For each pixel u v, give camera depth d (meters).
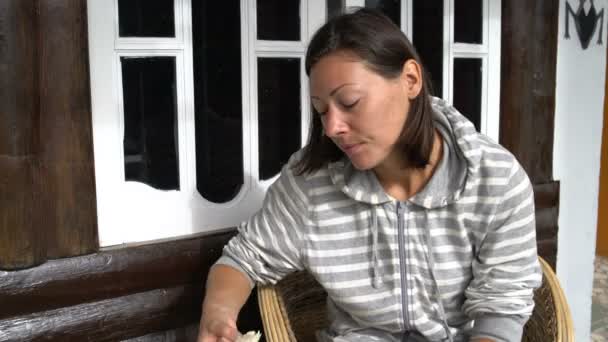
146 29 1.69
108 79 1.63
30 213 1.48
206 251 1.78
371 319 1.51
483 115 2.26
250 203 1.89
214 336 1.40
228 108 1.84
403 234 1.45
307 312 1.81
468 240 1.45
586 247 2.60
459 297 1.50
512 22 2.22
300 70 1.92
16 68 1.41
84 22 1.52
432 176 1.42
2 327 1.51
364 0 1.99
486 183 1.39
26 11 1.42
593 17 2.43
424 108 1.37
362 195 1.43
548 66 2.30
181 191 1.78
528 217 1.43
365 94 1.26
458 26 2.19
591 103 2.50
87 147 1.57
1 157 1.43
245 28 1.82
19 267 1.49
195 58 1.77
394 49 1.29
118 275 1.64
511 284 1.42
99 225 1.65
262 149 1.92
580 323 2.65
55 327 1.57
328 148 1.48
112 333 1.65
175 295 1.74
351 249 1.49
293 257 1.54
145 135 1.73
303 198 1.50
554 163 2.44
